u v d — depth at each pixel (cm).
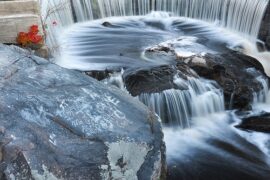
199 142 652
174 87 689
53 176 304
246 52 929
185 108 693
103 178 323
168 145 641
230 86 727
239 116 714
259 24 941
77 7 1051
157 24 1084
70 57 835
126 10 1137
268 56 917
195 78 726
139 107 403
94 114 360
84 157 320
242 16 992
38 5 680
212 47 915
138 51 878
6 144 305
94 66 779
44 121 333
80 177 312
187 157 616
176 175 580
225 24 1051
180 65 757
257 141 655
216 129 682
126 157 339
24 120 327
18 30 661
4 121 320
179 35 1010
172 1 1132
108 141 337
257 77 767
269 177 581
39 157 306
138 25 1074
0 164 296
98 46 910
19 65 401
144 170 349
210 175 583
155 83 688
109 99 393
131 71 728
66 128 335
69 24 1026
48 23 843
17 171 296
